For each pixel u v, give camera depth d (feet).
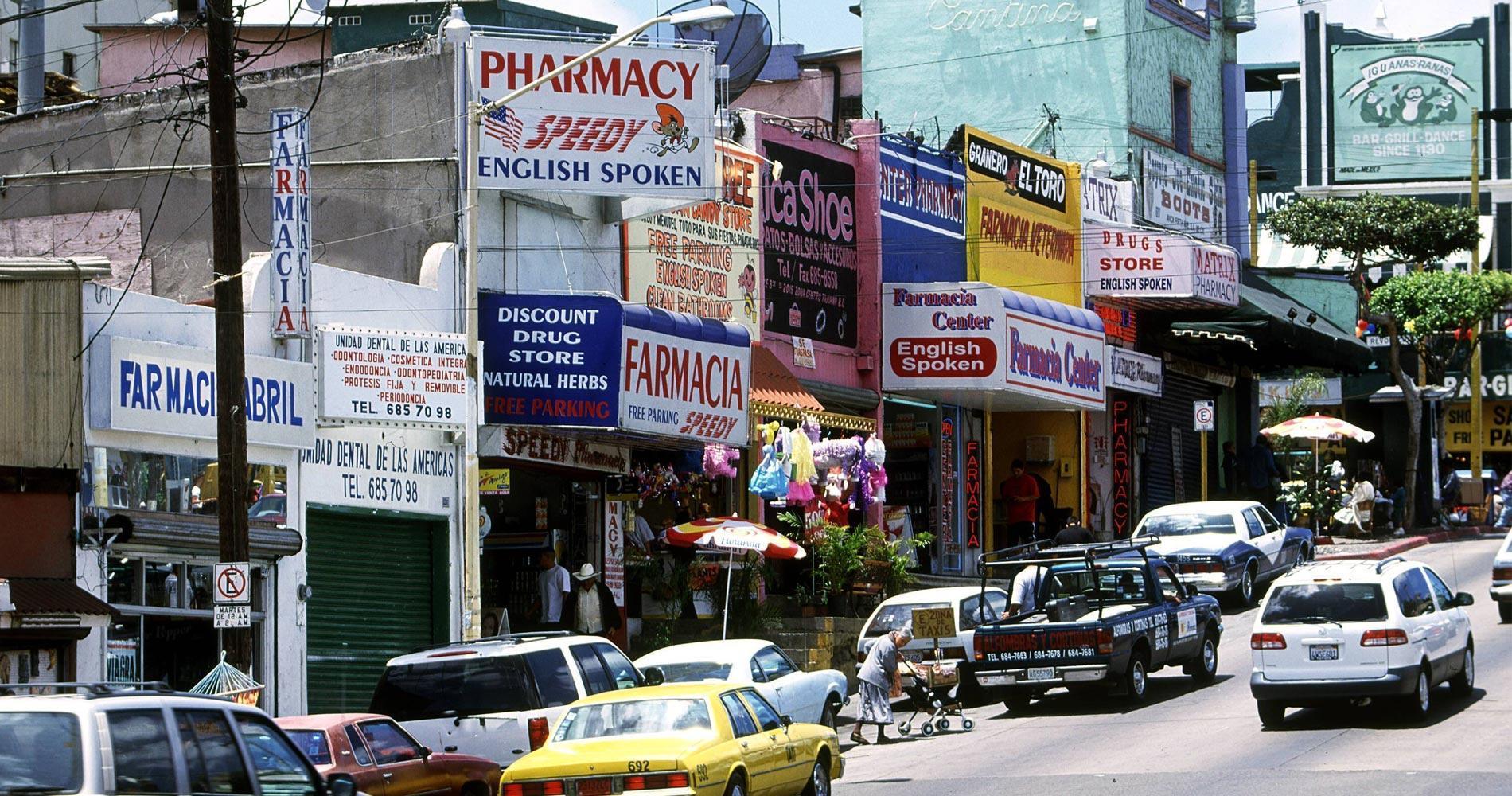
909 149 144.56
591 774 65.92
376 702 77.05
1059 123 182.60
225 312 75.92
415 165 108.06
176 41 166.50
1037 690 103.81
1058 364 147.74
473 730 75.51
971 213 151.33
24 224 115.44
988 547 155.12
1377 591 90.27
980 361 137.90
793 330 131.64
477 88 106.73
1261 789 73.97
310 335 94.84
